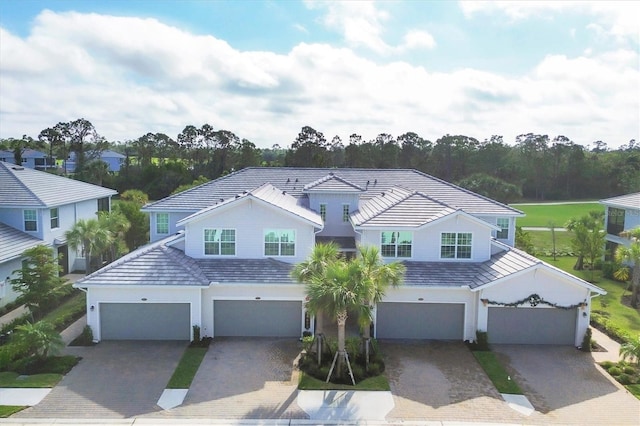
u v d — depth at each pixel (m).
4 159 91.69
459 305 24.12
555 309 23.47
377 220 25.55
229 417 16.45
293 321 24.09
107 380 19.11
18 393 17.83
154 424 15.94
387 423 16.22
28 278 24.42
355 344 21.64
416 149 109.12
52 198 33.97
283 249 25.56
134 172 82.69
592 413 17.20
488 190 89.69
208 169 91.94
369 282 18.66
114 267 23.44
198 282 22.73
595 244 37.75
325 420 16.36
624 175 99.31
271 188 32.00
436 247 25.66
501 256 25.56
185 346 22.77
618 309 29.22
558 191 106.06
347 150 102.06
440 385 19.23
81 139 95.31
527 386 19.27
